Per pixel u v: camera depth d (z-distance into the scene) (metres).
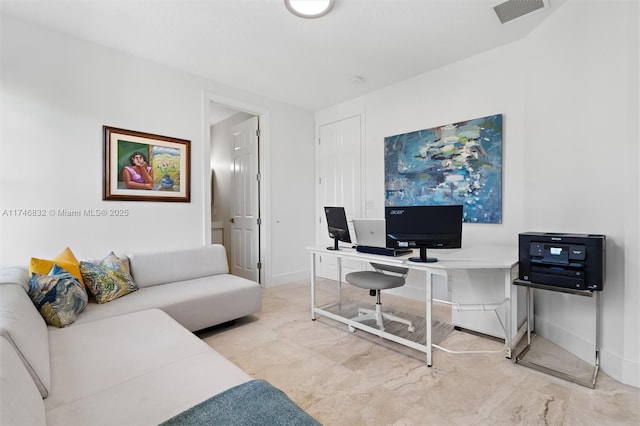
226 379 1.27
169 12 2.33
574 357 2.17
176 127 3.27
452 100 3.21
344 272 4.36
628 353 1.85
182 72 3.32
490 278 2.49
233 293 2.71
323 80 3.60
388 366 2.08
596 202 2.05
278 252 4.29
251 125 4.33
